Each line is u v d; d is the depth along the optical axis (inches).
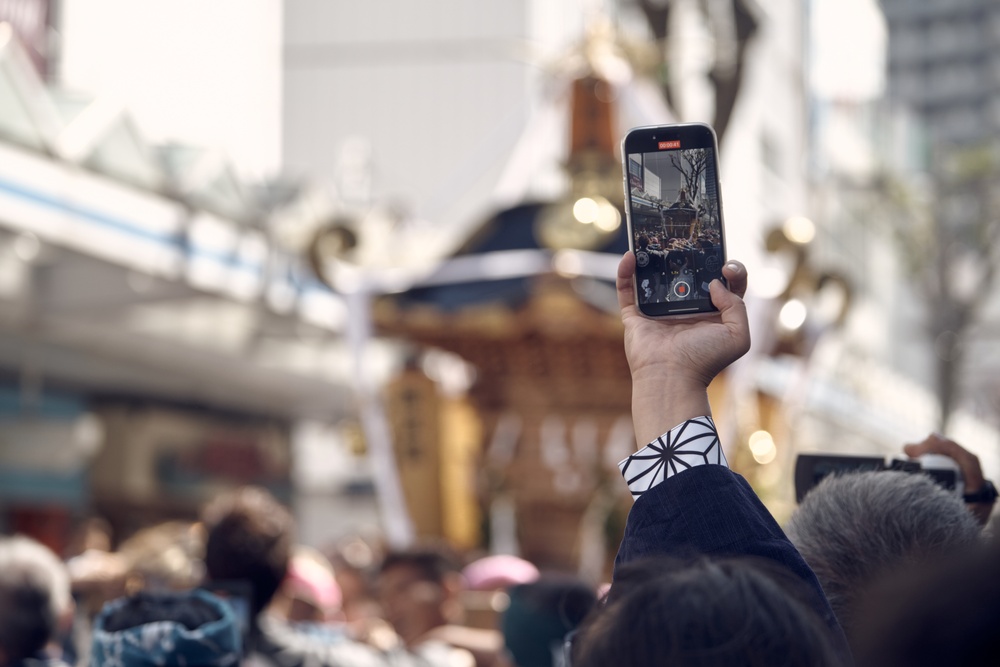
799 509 73.5
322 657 123.5
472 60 674.2
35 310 373.1
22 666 116.4
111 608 82.8
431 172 679.1
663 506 59.1
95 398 550.9
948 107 2212.1
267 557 120.7
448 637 166.7
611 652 44.3
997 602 35.7
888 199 925.8
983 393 1063.6
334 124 690.8
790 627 43.8
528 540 280.8
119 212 334.6
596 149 277.7
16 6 388.8
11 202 303.1
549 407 281.4
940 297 902.4
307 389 571.8
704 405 61.7
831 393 632.4
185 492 585.9
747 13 318.3
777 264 265.0
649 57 288.7
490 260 269.3
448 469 282.0
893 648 37.6
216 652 79.7
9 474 500.4
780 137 806.5
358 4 687.1
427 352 292.7
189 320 426.9
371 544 287.4
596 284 259.8
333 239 271.4
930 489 71.1
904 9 2214.6
